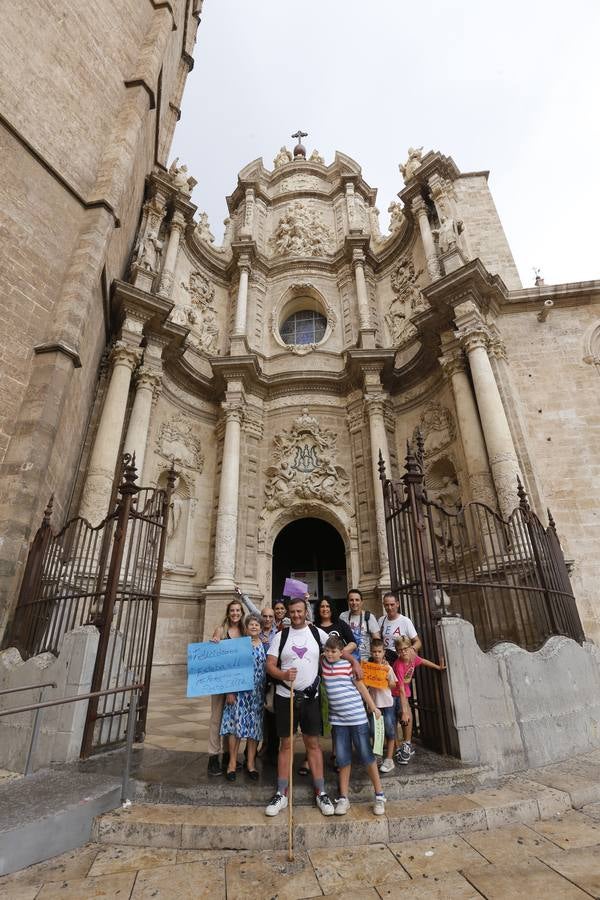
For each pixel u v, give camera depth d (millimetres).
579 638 7660
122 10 13664
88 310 10594
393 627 5680
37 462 8438
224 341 18875
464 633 5461
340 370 17859
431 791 4414
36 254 9742
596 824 4027
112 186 11641
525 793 4434
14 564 7672
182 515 15016
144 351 14258
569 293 13805
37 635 6895
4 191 9273
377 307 19125
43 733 5340
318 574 17625
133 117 12875
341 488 15852
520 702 5559
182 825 3768
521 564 7234
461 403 12961
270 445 16891
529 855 3496
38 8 10617
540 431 12531
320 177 23656
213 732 4781
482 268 13047
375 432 15492
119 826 3848
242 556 14852
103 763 5043
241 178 23266
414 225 17969
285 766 4125
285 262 20234
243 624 5164
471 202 17438
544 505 11625
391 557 6906
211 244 20969
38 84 10391
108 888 3135
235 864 3436
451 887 3090
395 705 5254
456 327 13609
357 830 3764
